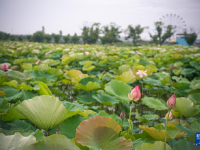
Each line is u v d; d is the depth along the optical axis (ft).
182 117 11.80
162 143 4.34
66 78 14.14
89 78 11.70
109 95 10.08
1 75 10.08
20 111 4.98
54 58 27.63
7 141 3.41
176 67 21.50
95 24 196.24
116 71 16.66
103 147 4.03
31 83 10.23
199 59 21.42
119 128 4.36
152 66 19.36
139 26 174.29
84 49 35.29
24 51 32.45
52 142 3.46
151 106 10.46
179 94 13.55
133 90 5.10
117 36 199.52
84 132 4.11
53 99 5.17
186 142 4.68
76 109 5.65
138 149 4.17
